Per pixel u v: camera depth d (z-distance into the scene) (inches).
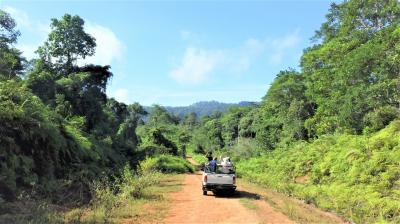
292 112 1979.6
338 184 836.0
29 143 682.2
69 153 834.2
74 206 601.0
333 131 1486.2
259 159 1831.9
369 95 1137.4
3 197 535.8
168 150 2501.2
